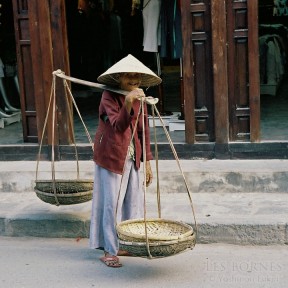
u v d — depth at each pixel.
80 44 9.76
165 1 6.72
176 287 3.81
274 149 5.48
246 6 5.32
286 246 4.48
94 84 4.03
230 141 5.57
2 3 8.48
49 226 4.86
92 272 4.11
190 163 5.53
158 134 6.62
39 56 5.73
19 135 6.78
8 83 8.36
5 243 4.78
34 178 5.56
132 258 4.35
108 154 3.97
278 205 4.89
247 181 5.21
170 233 3.89
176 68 12.62
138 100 4.02
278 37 9.83
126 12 10.77
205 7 5.40
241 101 5.50
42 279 4.02
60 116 5.80
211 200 5.11
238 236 4.54
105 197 4.01
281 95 9.02
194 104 5.57
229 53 5.44
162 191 5.37
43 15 5.65
